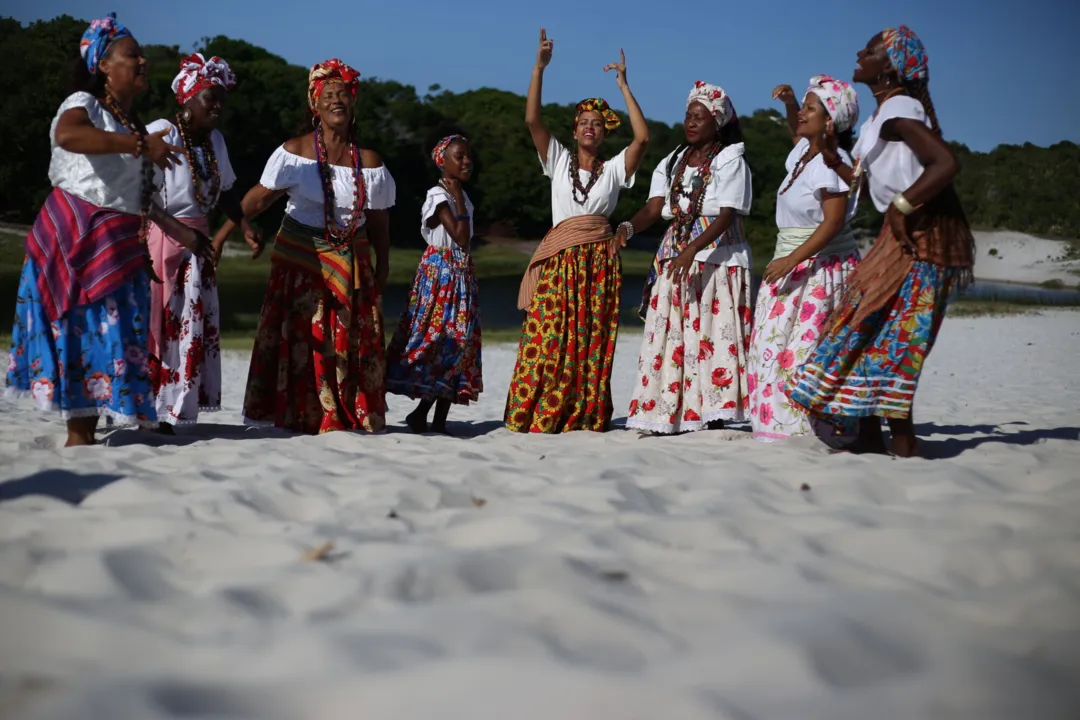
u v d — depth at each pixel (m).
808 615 2.15
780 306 5.28
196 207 5.51
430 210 6.17
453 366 6.20
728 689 1.83
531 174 92.06
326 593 2.37
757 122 101.38
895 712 1.75
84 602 2.28
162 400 5.46
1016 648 2.06
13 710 1.74
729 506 3.30
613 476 3.84
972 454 4.70
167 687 1.79
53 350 4.72
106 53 4.74
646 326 5.88
